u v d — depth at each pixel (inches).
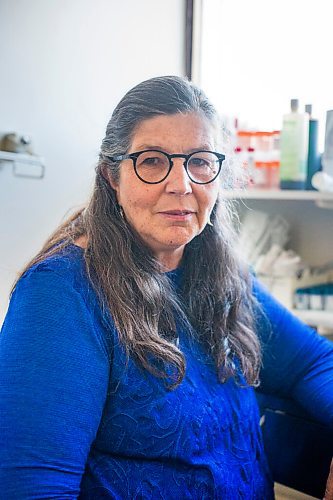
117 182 36.8
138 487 33.2
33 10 61.3
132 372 34.0
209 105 37.0
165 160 35.0
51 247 37.0
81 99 67.6
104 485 32.8
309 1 66.9
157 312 36.7
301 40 68.0
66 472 30.0
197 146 35.4
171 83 35.7
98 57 68.5
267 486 41.6
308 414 46.6
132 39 71.4
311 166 61.9
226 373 39.4
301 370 47.2
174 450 34.3
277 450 47.8
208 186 36.6
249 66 72.4
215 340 40.5
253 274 49.9
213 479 35.4
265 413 49.1
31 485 28.6
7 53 59.4
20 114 61.5
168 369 35.1
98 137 70.2
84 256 35.4
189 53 76.0
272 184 64.9
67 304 32.6
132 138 35.2
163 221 35.8
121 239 36.6
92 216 37.2
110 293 34.5
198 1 74.3
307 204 69.6
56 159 66.0
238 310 43.8
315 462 45.9
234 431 38.7
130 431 33.6
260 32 71.1
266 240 67.6
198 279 42.2
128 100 35.8
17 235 63.2
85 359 32.0
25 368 30.5
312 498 46.2
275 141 64.4
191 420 35.1
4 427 29.4
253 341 43.9
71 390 31.0
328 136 59.7
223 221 43.9
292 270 63.5
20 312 32.3
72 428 30.6
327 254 69.1
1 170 60.7
